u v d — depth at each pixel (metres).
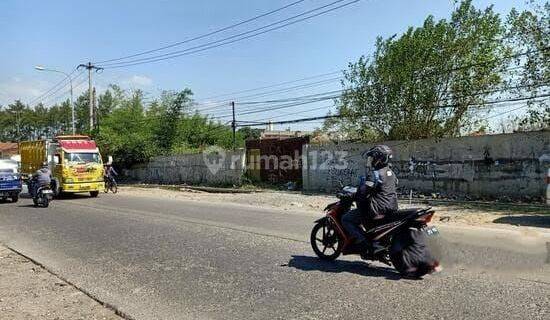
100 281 7.46
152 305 6.18
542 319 5.05
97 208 18.50
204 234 11.20
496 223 12.06
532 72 17.88
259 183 28.77
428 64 20.59
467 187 18.41
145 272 7.86
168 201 20.89
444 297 5.89
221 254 8.92
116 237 11.34
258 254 8.77
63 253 9.77
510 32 18.27
